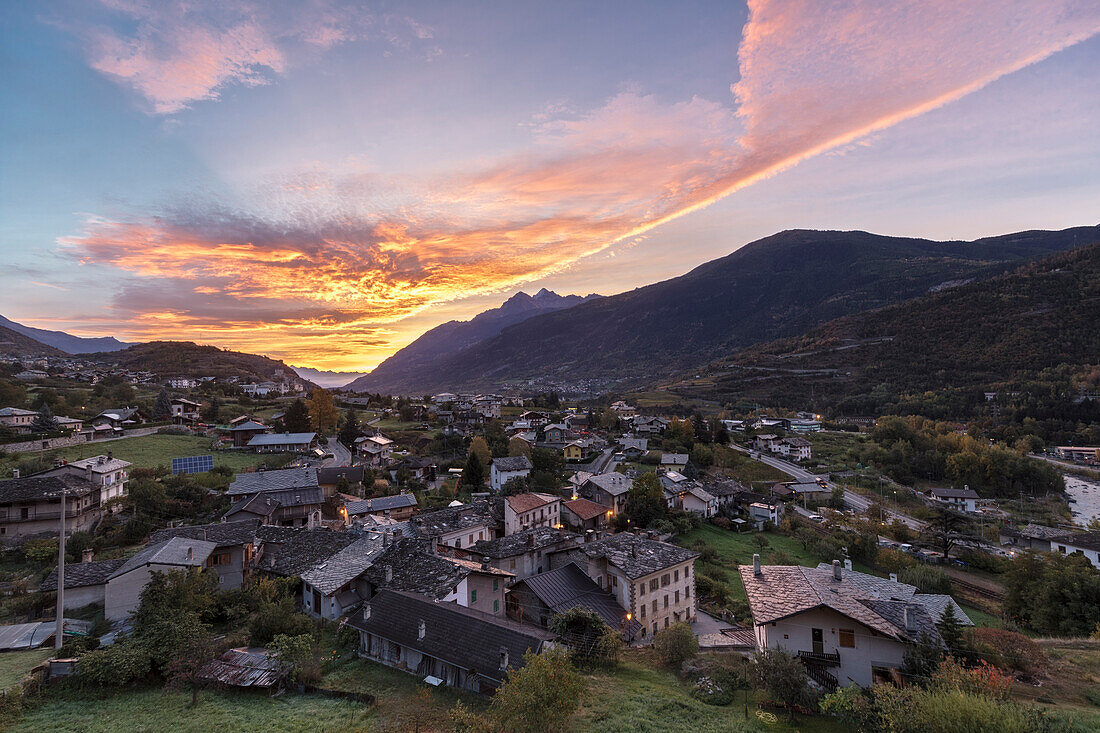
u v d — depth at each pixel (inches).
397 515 3058.6
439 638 1282.0
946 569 3038.9
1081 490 5014.8
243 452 4224.9
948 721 801.6
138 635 1330.0
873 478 5236.2
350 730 995.3
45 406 4065.0
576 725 1009.5
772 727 1008.9
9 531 2231.8
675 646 1403.8
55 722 1011.9
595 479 3649.1
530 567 2114.9
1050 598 1915.6
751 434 7057.1
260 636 1408.7
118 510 2613.2
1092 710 990.4
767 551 3046.3
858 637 1159.6
